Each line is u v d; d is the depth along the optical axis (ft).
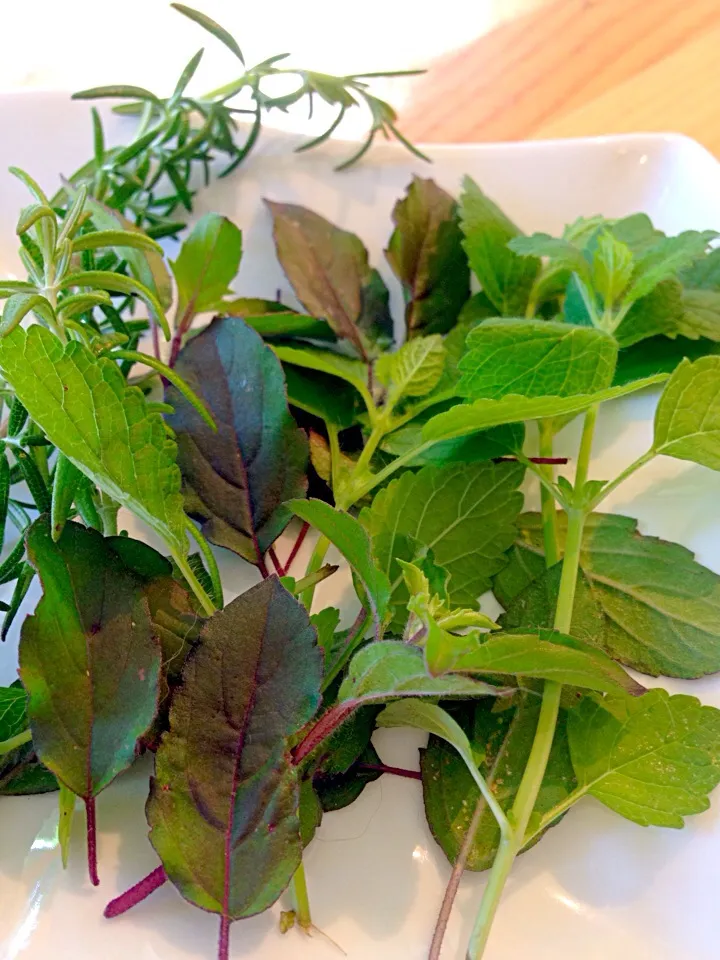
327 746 0.41
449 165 0.64
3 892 0.40
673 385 0.42
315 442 0.53
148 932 0.39
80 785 0.37
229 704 0.37
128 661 0.39
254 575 0.51
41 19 0.81
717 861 0.41
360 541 0.39
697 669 0.46
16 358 0.34
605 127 0.72
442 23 0.79
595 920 0.41
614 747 0.42
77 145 0.61
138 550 0.41
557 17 0.78
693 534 0.50
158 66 0.78
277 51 0.79
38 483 0.43
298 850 0.36
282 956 0.39
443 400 0.51
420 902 0.41
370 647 0.36
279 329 0.55
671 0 0.77
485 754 0.43
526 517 0.52
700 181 0.60
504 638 0.34
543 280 0.55
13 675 0.47
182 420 0.47
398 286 0.62
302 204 0.63
